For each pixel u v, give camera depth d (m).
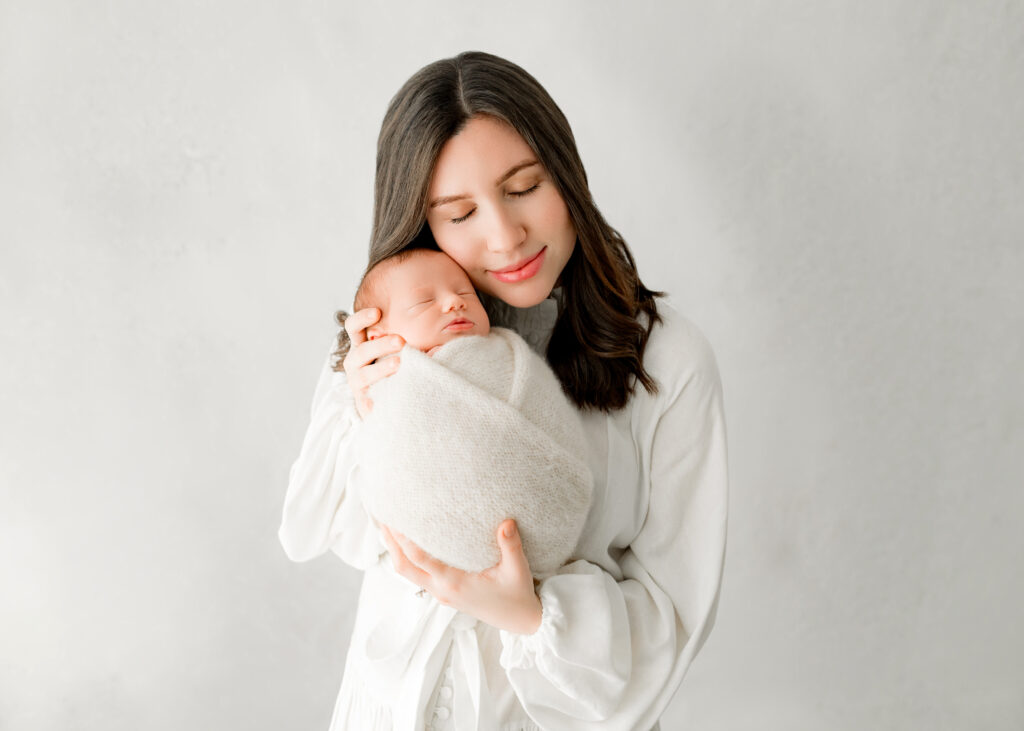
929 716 1.80
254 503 1.73
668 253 1.57
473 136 0.92
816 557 1.74
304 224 1.59
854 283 1.57
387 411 0.91
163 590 1.78
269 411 1.68
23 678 1.80
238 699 1.83
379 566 1.12
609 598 1.00
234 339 1.65
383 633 1.07
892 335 1.59
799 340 1.61
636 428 1.09
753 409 1.66
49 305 1.63
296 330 1.64
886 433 1.65
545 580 0.98
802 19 1.44
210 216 1.59
